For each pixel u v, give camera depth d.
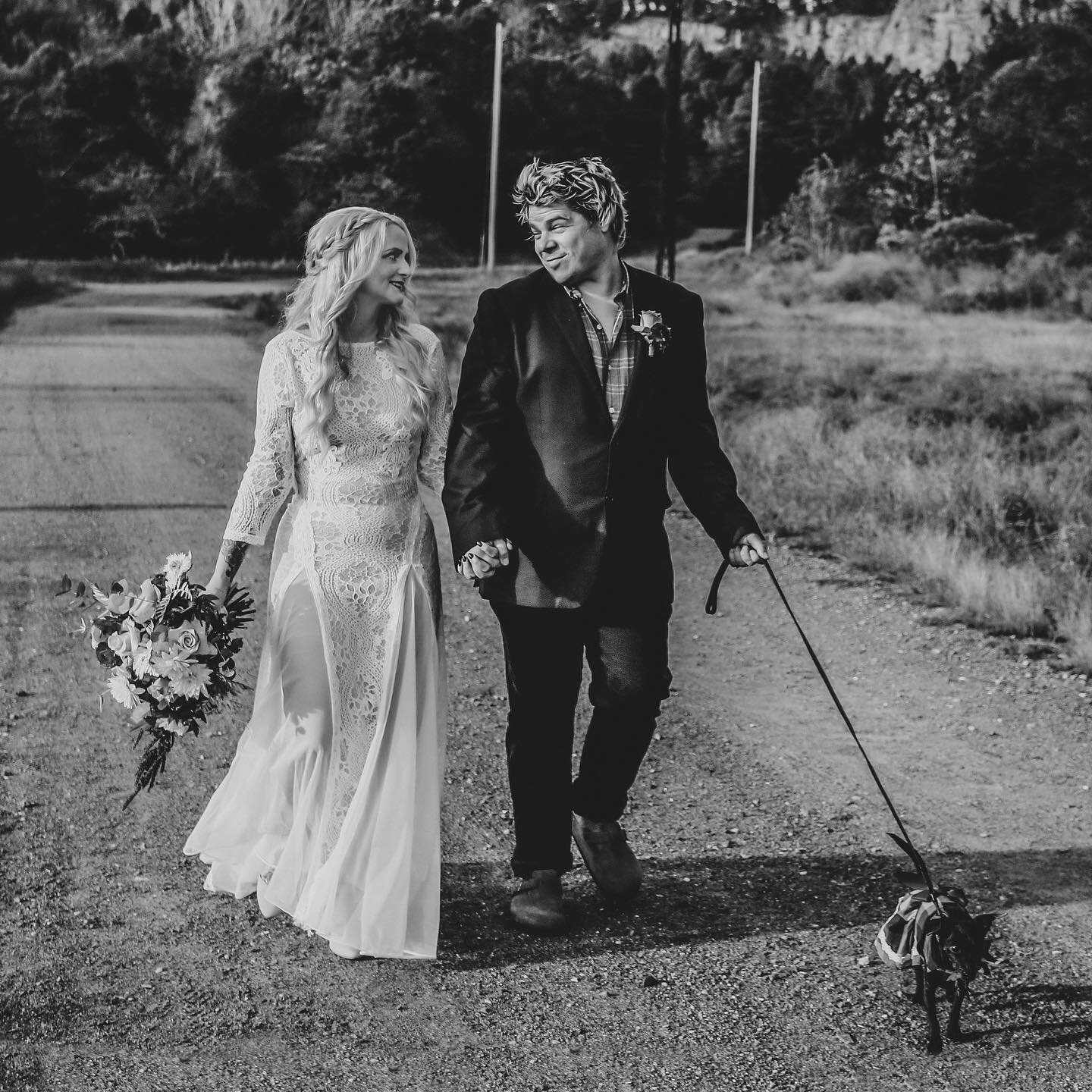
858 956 3.64
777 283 38.84
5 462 11.27
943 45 116.69
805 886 4.08
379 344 3.60
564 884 4.07
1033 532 9.01
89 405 15.02
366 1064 3.08
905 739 5.45
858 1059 3.14
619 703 3.72
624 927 3.80
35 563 7.87
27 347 22.19
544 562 3.60
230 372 19.02
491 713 5.69
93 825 4.36
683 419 3.75
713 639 6.93
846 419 13.38
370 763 3.54
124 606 3.58
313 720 3.59
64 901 3.83
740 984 3.49
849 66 94.44
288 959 3.55
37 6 89.50
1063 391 14.66
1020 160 51.38
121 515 9.23
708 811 4.67
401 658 3.57
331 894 3.52
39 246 73.62
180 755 5.02
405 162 79.94
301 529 3.63
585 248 3.52
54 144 76.50
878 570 8.27
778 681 6.24
